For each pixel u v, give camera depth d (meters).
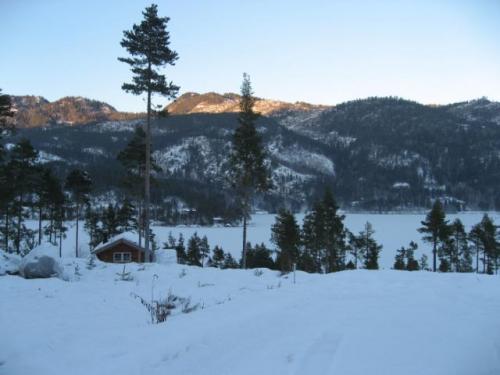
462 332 4.32
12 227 33.38
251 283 9.84
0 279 10.48
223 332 4.64
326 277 9.71
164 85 20.84
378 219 155.38
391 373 3.35
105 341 5.09
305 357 3.76
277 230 41.31
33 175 31.30
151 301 8.14
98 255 33.34
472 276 9.25
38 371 4.31
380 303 5.82
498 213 196.25
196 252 54.25
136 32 20.67
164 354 4.23
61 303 7.88
